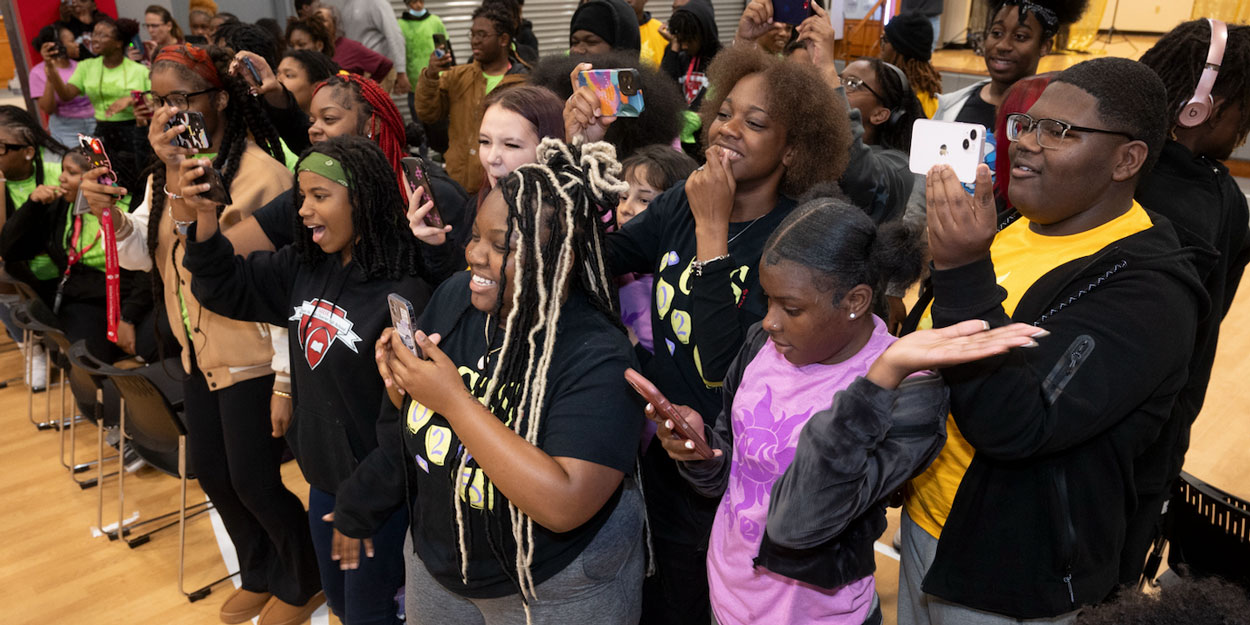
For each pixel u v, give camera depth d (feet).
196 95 7.75
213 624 8.58
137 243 8.26
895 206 8.38
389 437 5.74
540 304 4.65
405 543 5.80
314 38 17.78
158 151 6.75
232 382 7.43
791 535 4.02
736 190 5.58
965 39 36.06
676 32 13.76
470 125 14.82
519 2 16.07
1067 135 4.08
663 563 6.25
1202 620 2.67
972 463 4.41
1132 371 3.90
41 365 13.91
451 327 5.22
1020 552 4.31
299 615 8.44
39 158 12.45
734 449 4.73
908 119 10.09
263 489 7.79
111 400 9.97
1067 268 4.20
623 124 7.99
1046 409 3.93
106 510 10.62
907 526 5.10
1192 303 4.11
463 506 4.89
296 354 6.50
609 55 8.38
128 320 12.02
